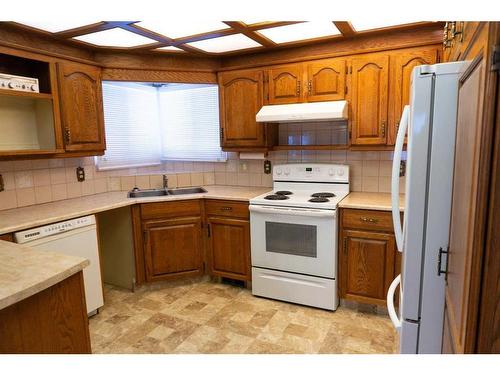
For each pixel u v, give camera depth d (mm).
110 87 3439
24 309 1247
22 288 1162
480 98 646
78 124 2760
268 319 2574
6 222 2180
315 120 2926
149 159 3926
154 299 2926
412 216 1258
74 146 2736
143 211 2963
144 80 3125
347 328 2436
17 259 1427
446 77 1167
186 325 2512
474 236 656
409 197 1256
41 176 2822
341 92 2738
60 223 2352
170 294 3018
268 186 3506
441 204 1217
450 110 1174
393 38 2564
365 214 2512
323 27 2381
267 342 2283
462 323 761
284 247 2758
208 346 2252
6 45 2240
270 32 2496
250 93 3100
